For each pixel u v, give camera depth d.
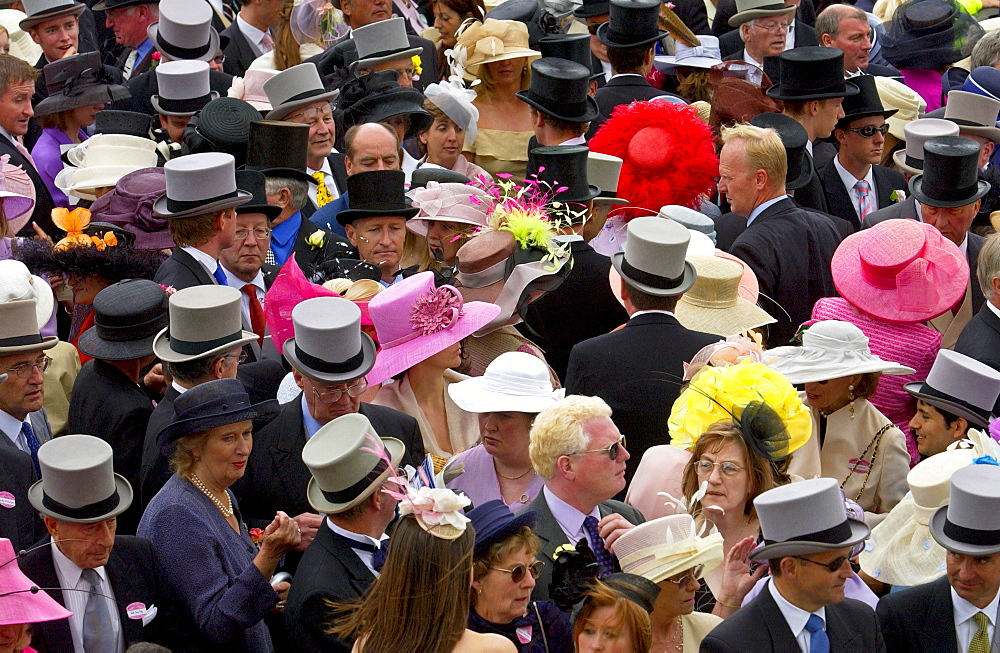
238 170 28.86
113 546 19.62
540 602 18.42
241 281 28.48
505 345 26.17
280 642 21.67
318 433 19.84
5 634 17.52
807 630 18.67
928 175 32.59
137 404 24.17
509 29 37.00
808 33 44.75
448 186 29.41
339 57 38.81
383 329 24.41
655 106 31.64
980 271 27.75
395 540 16.55
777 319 30.20
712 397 21.47
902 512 22.39
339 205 32.69
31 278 27.22
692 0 46.78
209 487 20.70
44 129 36.28
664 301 24.41
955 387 24.97
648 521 20.28
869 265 28.09
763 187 31.31
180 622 19.84
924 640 19.81
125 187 30.50
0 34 38.31
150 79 39.38
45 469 18.94
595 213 29.45
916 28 45.25
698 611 20.61
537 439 19.83
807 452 23.44
